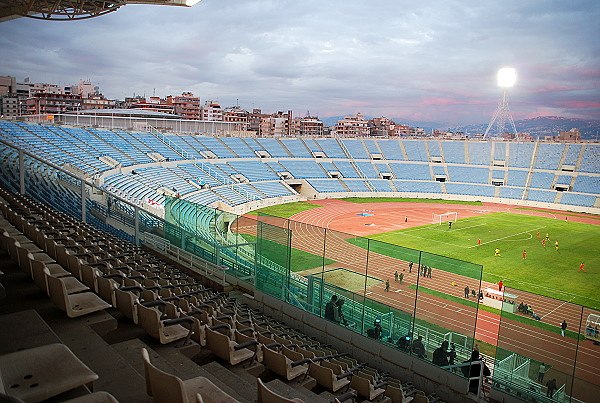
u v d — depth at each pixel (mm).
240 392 7543
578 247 47156
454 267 12922
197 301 12711
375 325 14062
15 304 8430
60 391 4453
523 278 35906
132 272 12703
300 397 8039
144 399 5602
